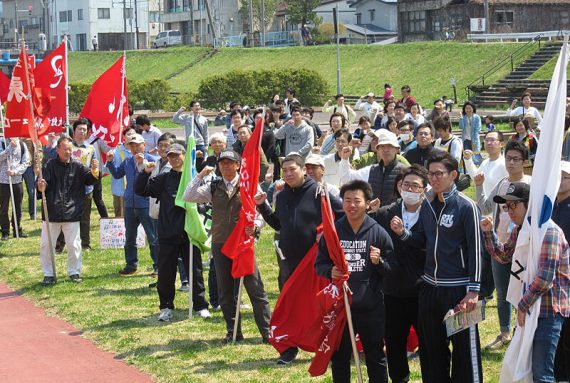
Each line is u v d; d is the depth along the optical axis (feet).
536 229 23.29
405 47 196.85
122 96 57.88
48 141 58.13
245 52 239.50
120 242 47.39
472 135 68.33
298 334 29.99
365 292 25.52
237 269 32.68
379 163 34.22
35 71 56.29
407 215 27.84
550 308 23.65
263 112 32.45
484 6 205.26
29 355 33.81
